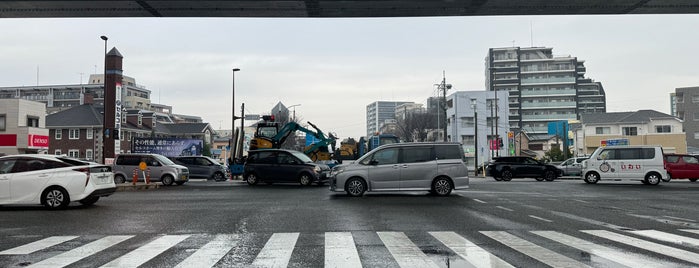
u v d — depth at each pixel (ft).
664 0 44.80
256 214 38.24
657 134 184.44
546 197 53.42
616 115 199.31
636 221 34.14
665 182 83.66
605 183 81.76
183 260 21.47
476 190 64.03
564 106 301.02
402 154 54.08
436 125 255.70
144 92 383.86
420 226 31.48
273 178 74.33
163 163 79.36
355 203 46.44
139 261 21.26
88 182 42.98
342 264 20.36
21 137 128.16
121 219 35.73
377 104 499.92
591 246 24.29
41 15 48.70
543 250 23.22
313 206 43.86
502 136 228.22
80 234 28.94
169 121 351.05
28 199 41.70
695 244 24.89
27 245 25.26
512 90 305.73
